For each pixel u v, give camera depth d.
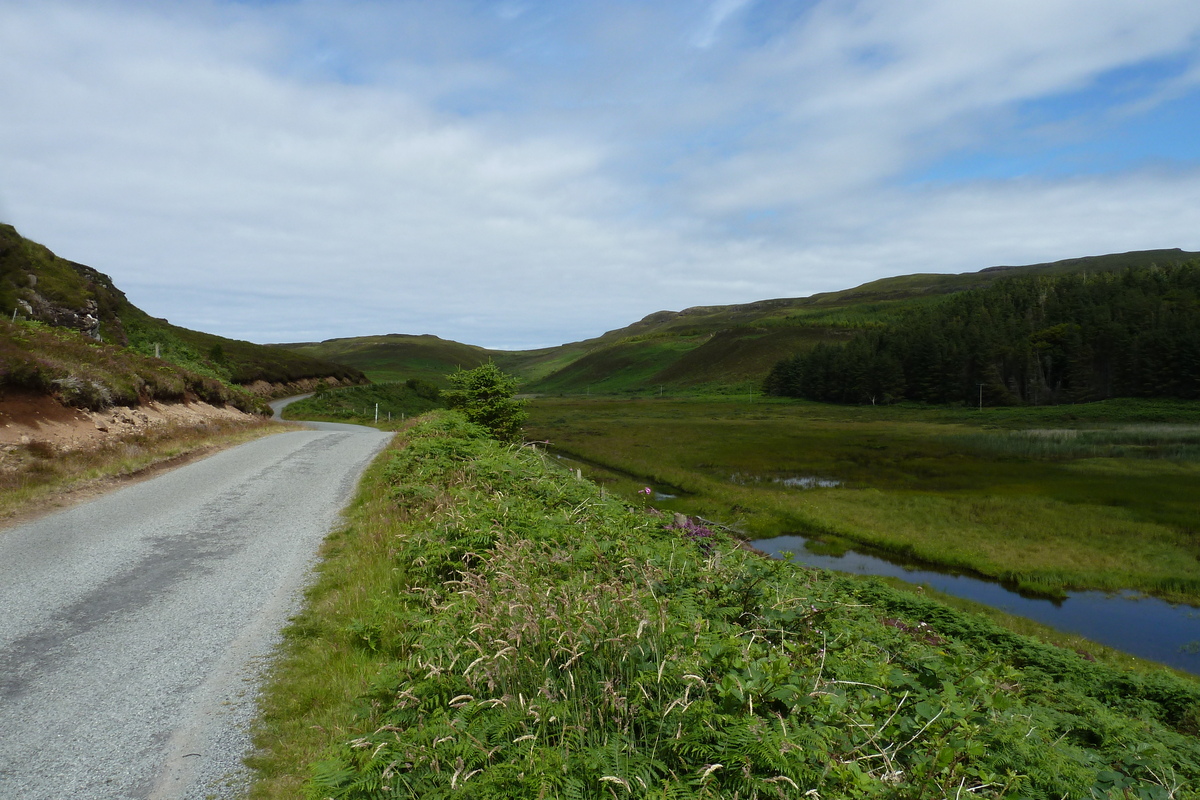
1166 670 14.63
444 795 3.11
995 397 132.50
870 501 36.28
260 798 4.00
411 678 4.62
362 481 15.73
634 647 4.14
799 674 4.21
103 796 4.00
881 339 179.50
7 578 7.88
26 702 5.09
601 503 10.51
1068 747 4.96
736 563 7.24
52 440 15.34
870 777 3.19
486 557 7.01
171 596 7.59
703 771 3.05
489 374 26.95
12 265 44.41
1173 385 118.31
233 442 23.84
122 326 56.12
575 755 3.30
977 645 13.87
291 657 6.04
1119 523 31.33
